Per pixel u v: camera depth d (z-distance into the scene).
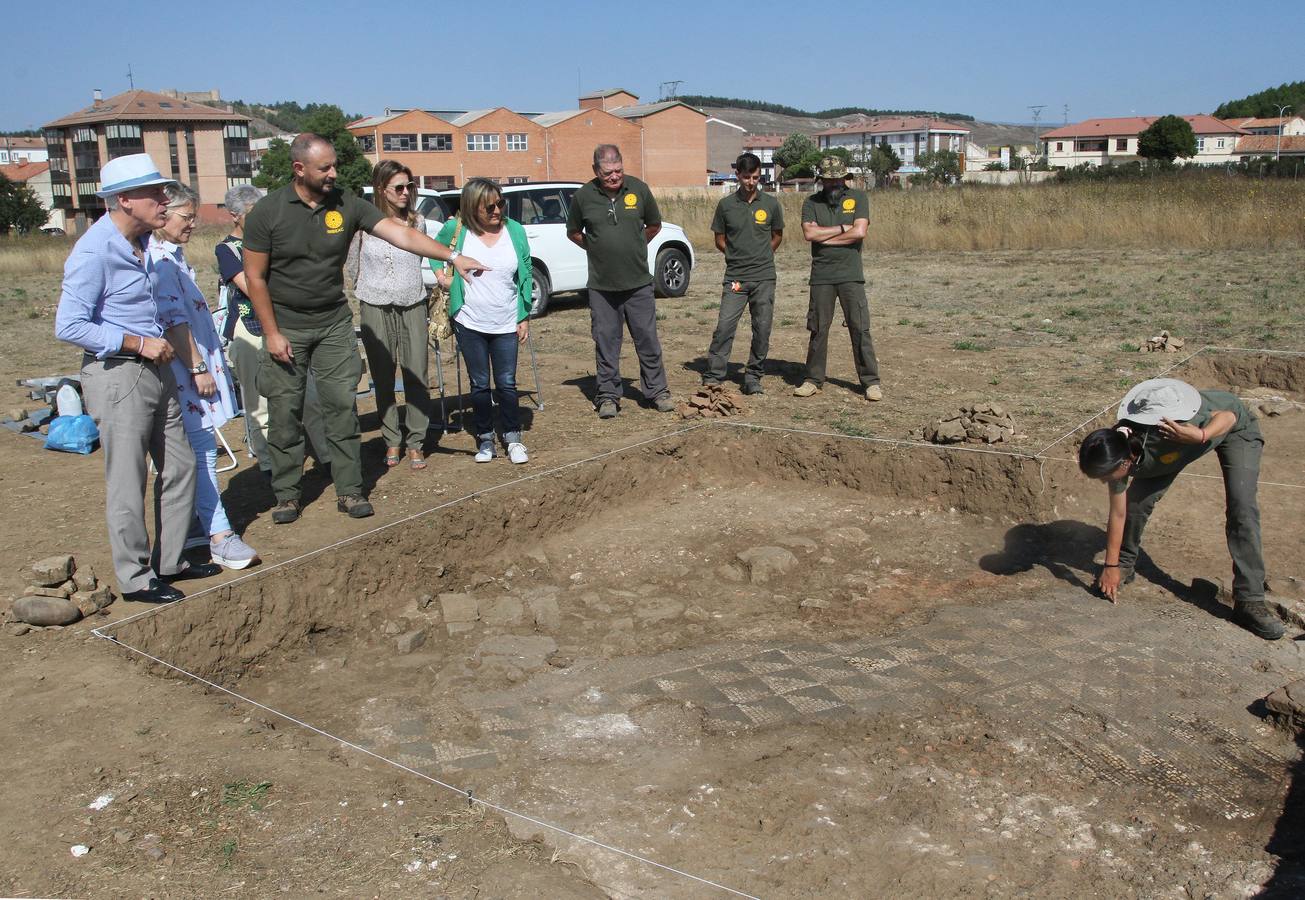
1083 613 5.10
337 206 5.22
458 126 72.44
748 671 4.66
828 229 7.68
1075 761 3.93
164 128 73.50
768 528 6.36
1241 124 110.25
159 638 4.45
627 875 3.24
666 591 5.58
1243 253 17.09
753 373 8.34
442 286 7.26
